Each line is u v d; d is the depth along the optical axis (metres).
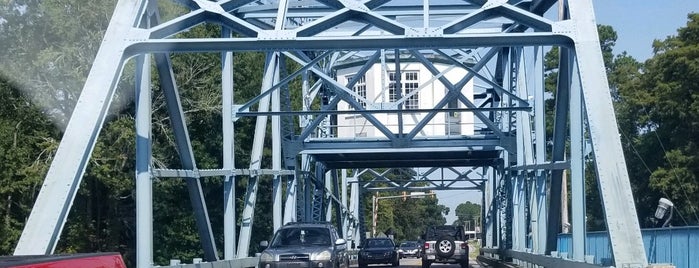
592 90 14.46
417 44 15.35
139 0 15.28
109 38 14.79
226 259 20.86
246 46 15.26
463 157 40.22
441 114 44.41
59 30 30.14
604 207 13.61
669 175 35.81
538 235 25.67
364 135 45.12
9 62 29.86
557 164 19.27
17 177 28.97
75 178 13.23
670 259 20.69
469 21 15.72
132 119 31.47
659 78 37.56
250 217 23.98
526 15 15.48
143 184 15.99
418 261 55.62
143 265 15.93
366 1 16.25
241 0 16.69
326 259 21.12
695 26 36.06
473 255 80.50
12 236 28.91
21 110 30.36
